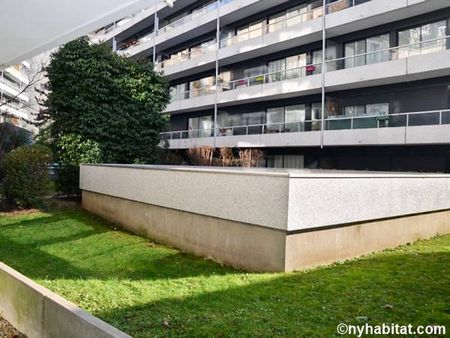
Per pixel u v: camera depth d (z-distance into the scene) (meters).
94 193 9.55
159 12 30.33
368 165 17.94
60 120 11.62
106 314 3.57
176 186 6.39
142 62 13.12
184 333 3.15
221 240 5.53
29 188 9.95
